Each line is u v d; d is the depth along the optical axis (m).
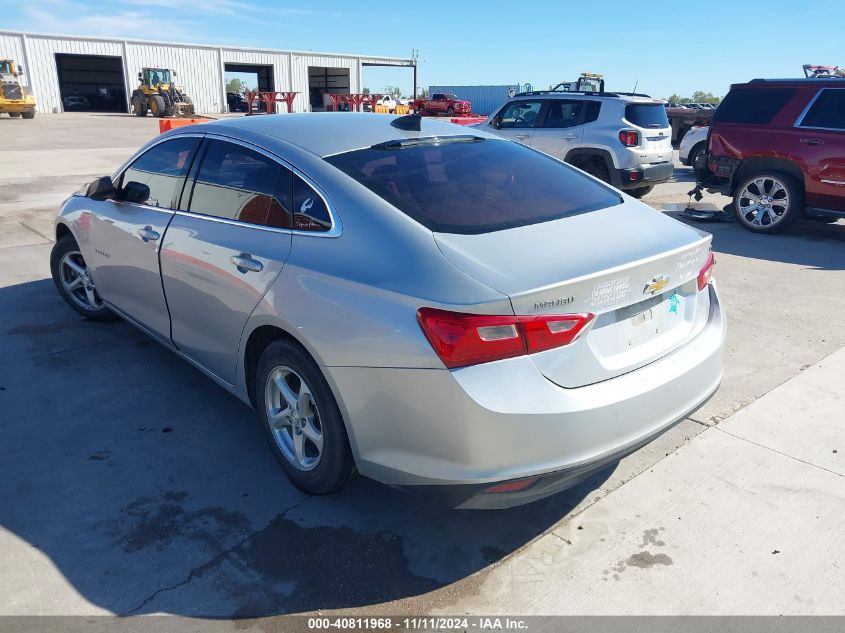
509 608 2.41
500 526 2.84
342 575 2.54
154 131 25.47
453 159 3.17
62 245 4.82
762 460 3.34
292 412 2.93
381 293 2.40
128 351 4.46
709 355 2.84
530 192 3.04
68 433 3.46
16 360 4.29
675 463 3.31
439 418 2.27
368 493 3.04
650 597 2.47
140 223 3.78
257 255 2.90
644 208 3.22
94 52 43.06
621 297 2.46
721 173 8.61
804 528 2.84
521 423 2.22
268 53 50.41
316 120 3.43
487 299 2.18
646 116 9.84
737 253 7.36
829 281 6.31
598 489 3.10
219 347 3.28
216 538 2.71
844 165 7.50
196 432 3.50
